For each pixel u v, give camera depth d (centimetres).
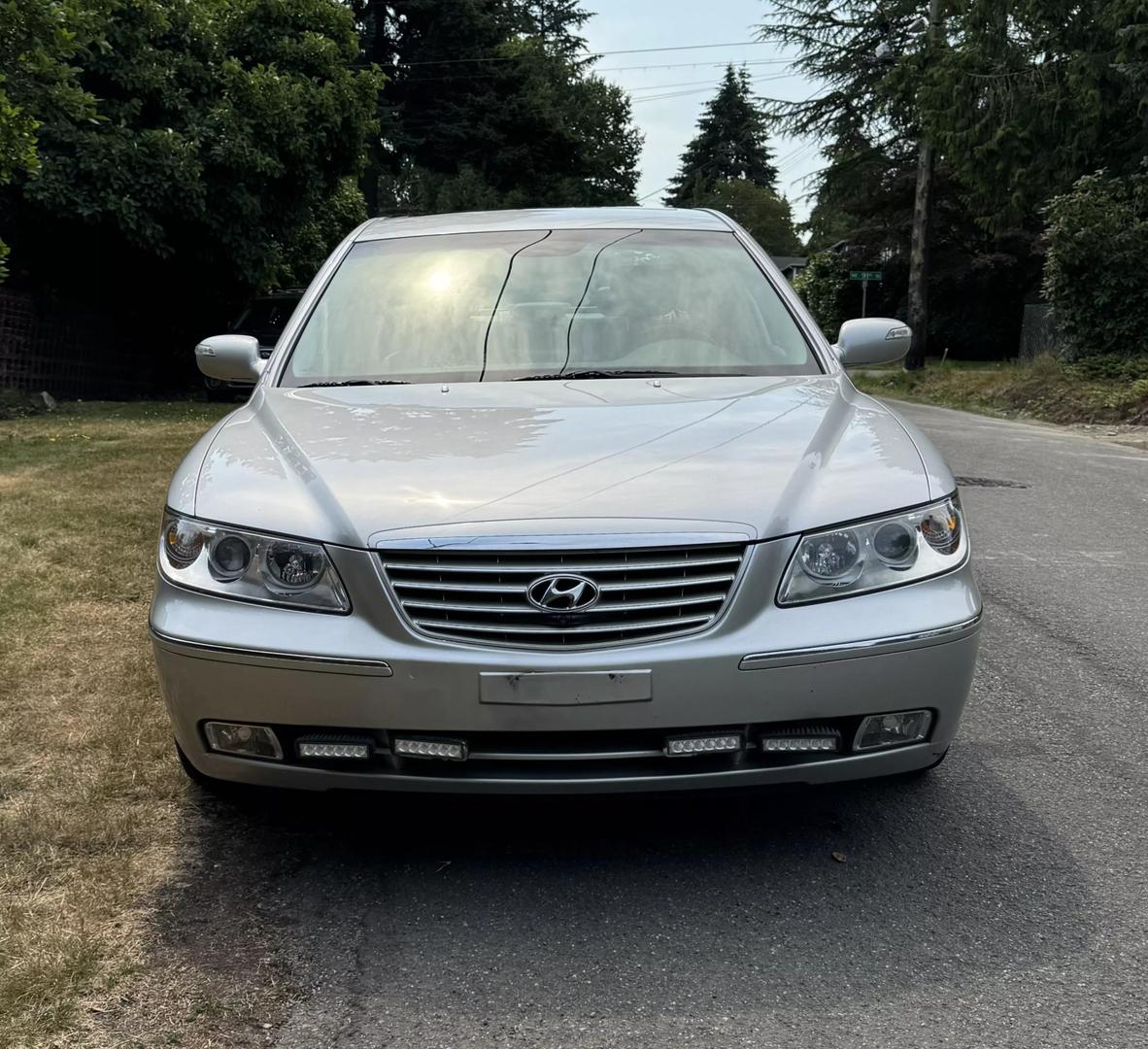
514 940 254
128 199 1459
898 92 2366
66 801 313
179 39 1594
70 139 1422
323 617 264
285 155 1670
